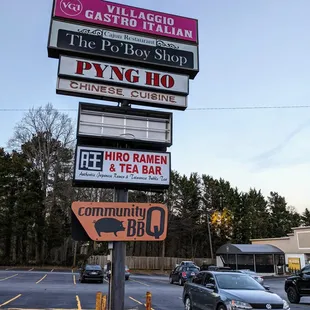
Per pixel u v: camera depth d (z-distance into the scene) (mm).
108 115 9555
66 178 49531
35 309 12078
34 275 31016
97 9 10172
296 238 41156
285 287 16859
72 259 50938
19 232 45844
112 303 8250
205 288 10586
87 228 8180
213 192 62156
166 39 10523
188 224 55188
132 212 8508
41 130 49719
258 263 41375
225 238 59500
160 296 17000
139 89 9984
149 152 9312
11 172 48156
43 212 48438
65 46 9602
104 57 9820
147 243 60125
